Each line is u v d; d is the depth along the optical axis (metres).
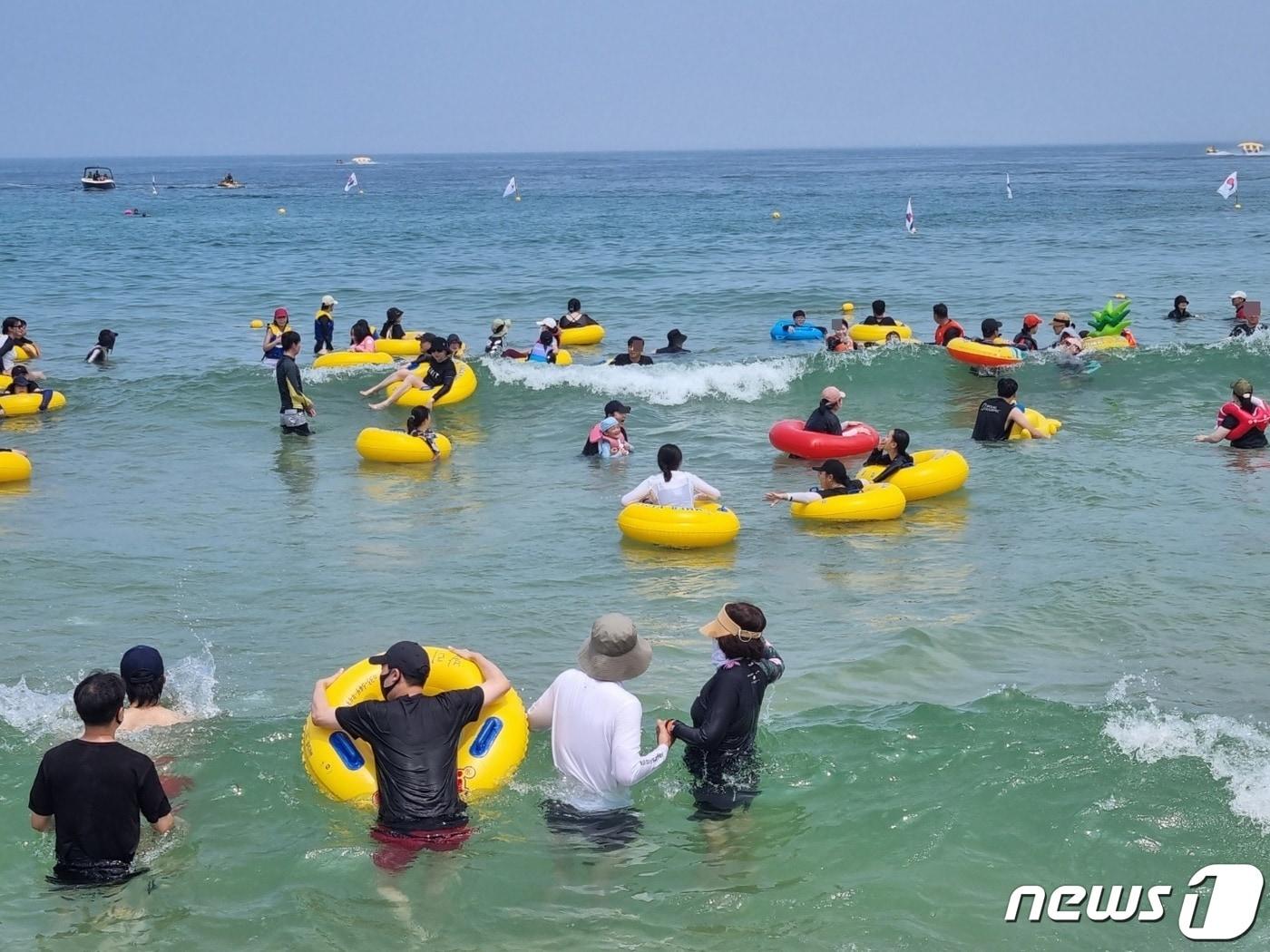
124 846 5.67
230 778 6.62
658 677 8.39
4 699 7.92
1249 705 7.84
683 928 5.29
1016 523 12.29
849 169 183.00
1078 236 50.56
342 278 37.06
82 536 11.91
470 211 78.12
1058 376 19.19
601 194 103.94
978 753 6.86
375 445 14.98
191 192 117.69
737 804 6.32
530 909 5.42
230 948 5.15
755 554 11.46
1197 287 32.50
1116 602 9.92
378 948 5.16
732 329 27.17
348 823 6.07
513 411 17.89
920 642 9.02
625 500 12.10
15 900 5.48
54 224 65.50
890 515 12.48
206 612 9.82
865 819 6.19
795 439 15.19
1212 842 5.89
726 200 88.88
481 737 6.48
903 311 29.61
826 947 5.16
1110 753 6.83
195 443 16.05
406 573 10.86
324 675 8.52
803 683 8.27
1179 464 14.41
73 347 24.34
